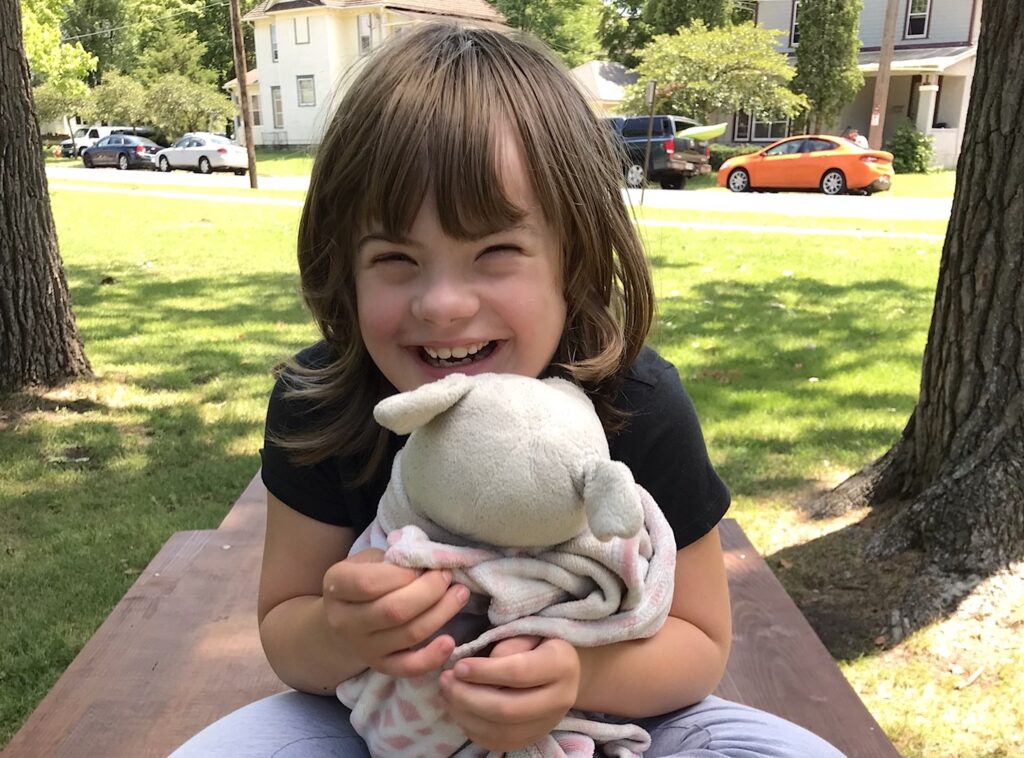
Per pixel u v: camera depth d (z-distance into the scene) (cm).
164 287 764
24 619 270
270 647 123
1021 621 247
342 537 132
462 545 93
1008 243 255
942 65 2358
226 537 226
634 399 125
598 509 77
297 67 3134
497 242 102
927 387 289
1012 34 248
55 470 374
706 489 127
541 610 94
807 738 115
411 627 89
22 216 445
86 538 319
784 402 438
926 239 981
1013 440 262
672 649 115
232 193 1661
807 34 2380
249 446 400
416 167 100
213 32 3950
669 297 679
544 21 3394
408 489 93
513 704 89
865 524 302
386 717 102
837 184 1612
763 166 1684
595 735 108
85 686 161
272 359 526
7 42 416
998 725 216
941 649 242
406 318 105
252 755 111
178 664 168
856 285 727
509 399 86
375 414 85
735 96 2177
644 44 2889
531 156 104
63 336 471
